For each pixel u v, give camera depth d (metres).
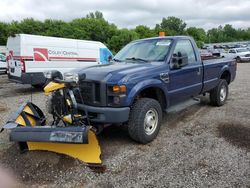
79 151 3.81
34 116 4.40
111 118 4.04
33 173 3.52
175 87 5.08
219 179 3.31
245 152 4.05
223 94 7.04
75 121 3.88
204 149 4.21
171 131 5.09
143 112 4.24
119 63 5.07
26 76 9.78
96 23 48.75
